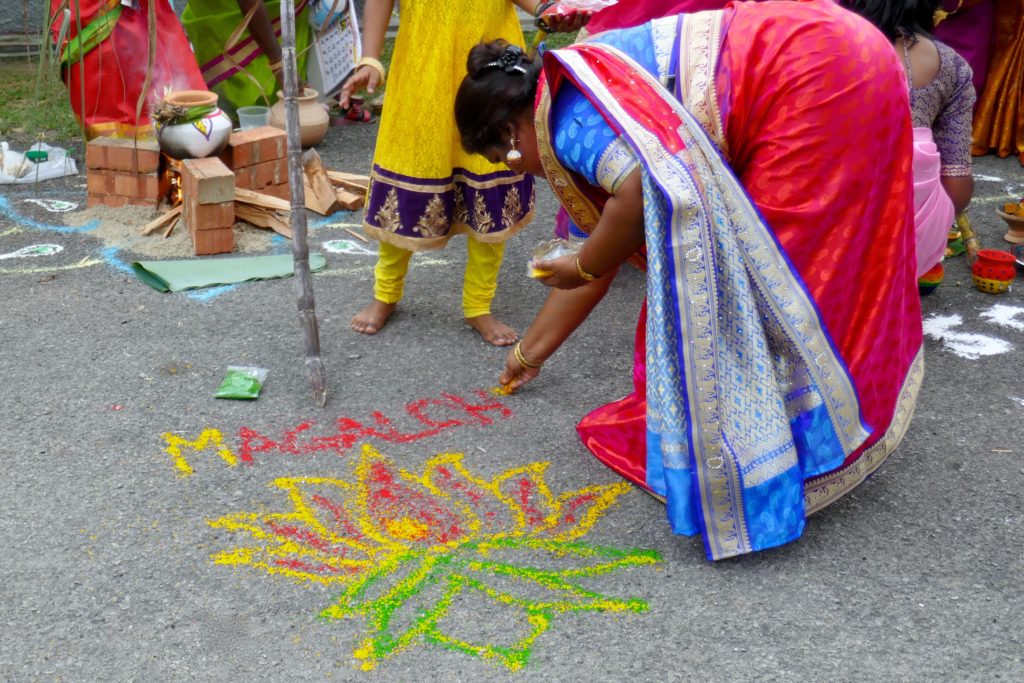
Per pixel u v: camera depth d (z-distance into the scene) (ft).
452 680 7.39
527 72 8.64
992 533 9.19
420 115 11.30
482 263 12.25
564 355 12.32
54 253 14.83
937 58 12.28
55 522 9.00
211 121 15.57
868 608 8.23
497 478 9.82
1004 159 21.07
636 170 7.87
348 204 16.79
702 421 8.34
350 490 9.57
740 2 8.45
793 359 8.50
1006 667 7.62
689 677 7.46
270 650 7.65
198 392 11.21
